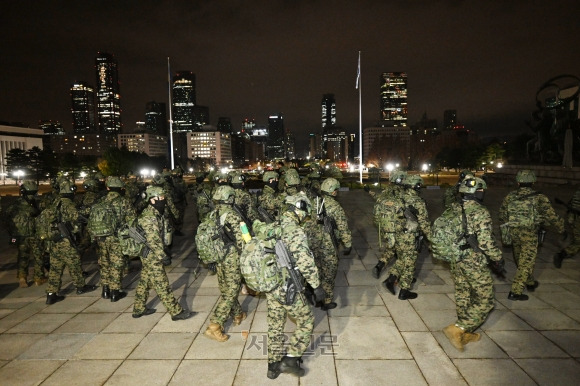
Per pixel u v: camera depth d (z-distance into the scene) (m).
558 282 6.07
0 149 93.00
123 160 84.00
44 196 7.93
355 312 5.03
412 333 4.41
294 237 3.43
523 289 5.45
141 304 5.00
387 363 3.78
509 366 3.68
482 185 3.97
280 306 3.57
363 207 16.77
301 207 3.56
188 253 8.58
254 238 3.52
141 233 4.61
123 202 5.79
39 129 109.31
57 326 4.79
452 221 4.00
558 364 3.70
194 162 173.25
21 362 3.94
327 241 4.93
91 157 93.38
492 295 3.90
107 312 5.22
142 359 3.95
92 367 3.82
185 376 3.62
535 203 5.05
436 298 5.48
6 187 57.75
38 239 6.41
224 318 4.30
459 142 109.62
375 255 8.18
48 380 3.61
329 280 5.05
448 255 4.01
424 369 3.66
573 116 26.03
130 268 7.24
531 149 31.11
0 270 7.71
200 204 8.30
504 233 5.36
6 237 11.72
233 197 4.38
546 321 4.63
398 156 112.38
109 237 5.58
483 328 4.48
